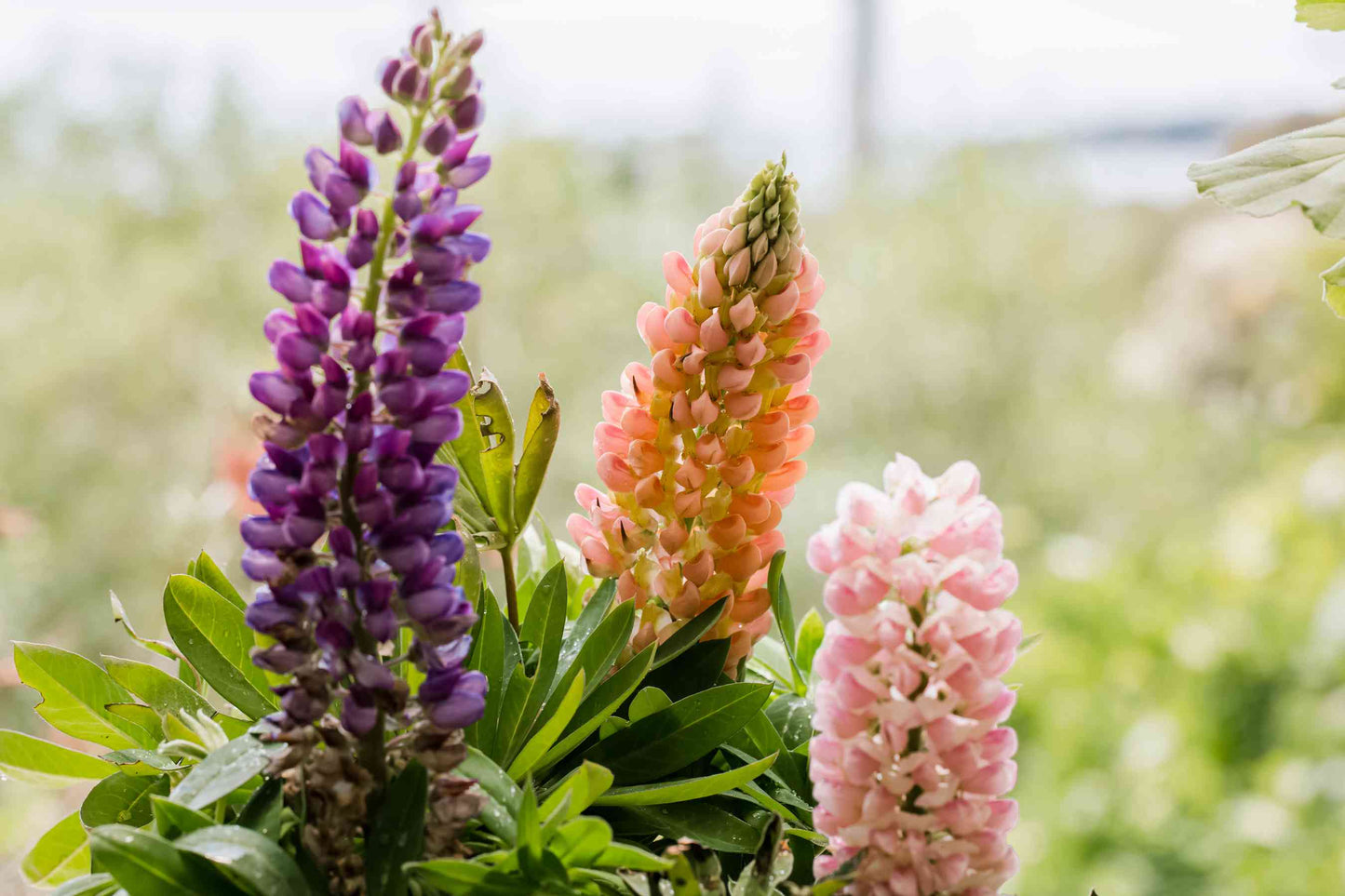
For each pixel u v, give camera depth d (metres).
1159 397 3.66
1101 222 4.02
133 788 0.55
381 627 0.43
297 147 3.12
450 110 0.43
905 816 0.47
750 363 0.55
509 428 0.60
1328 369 3.03
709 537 0.57
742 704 0.55
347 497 0.43
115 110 3.02
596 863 0.45
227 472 1.41
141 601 2.37
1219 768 2.18
